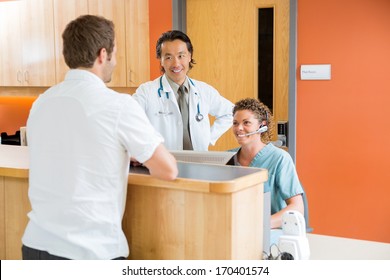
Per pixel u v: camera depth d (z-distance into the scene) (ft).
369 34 11.51
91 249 5.27
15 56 15.46
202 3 13.60
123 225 6.02
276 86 12.97
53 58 14.82
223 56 13.51
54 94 5.48
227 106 10.69
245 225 5.59
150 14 13.58
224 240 5.34
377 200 11.78
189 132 10.09
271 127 8.25
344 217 12.11
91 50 5.38
